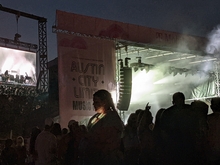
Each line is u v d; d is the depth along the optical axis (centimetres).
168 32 1412
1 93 1828
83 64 1173
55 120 1497
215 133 604
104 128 434
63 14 1138
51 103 1800
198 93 1852
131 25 1296
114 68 1244
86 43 1186
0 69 1775
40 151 784
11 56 1819
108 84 1223
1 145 1191
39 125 1852
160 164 616
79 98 1151
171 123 586
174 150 584
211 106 633
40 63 1777
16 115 1953
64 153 777
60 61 1130
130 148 657
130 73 1327
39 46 1775
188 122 576
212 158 600
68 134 776
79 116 1146
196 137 572
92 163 437
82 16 1177
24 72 1875
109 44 1239
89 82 1180
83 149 445
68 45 1149
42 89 1816
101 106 454
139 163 654
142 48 1465
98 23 1212
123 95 1317
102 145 433
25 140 1134
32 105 1920
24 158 980
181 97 591
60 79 1124
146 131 653
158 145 622
